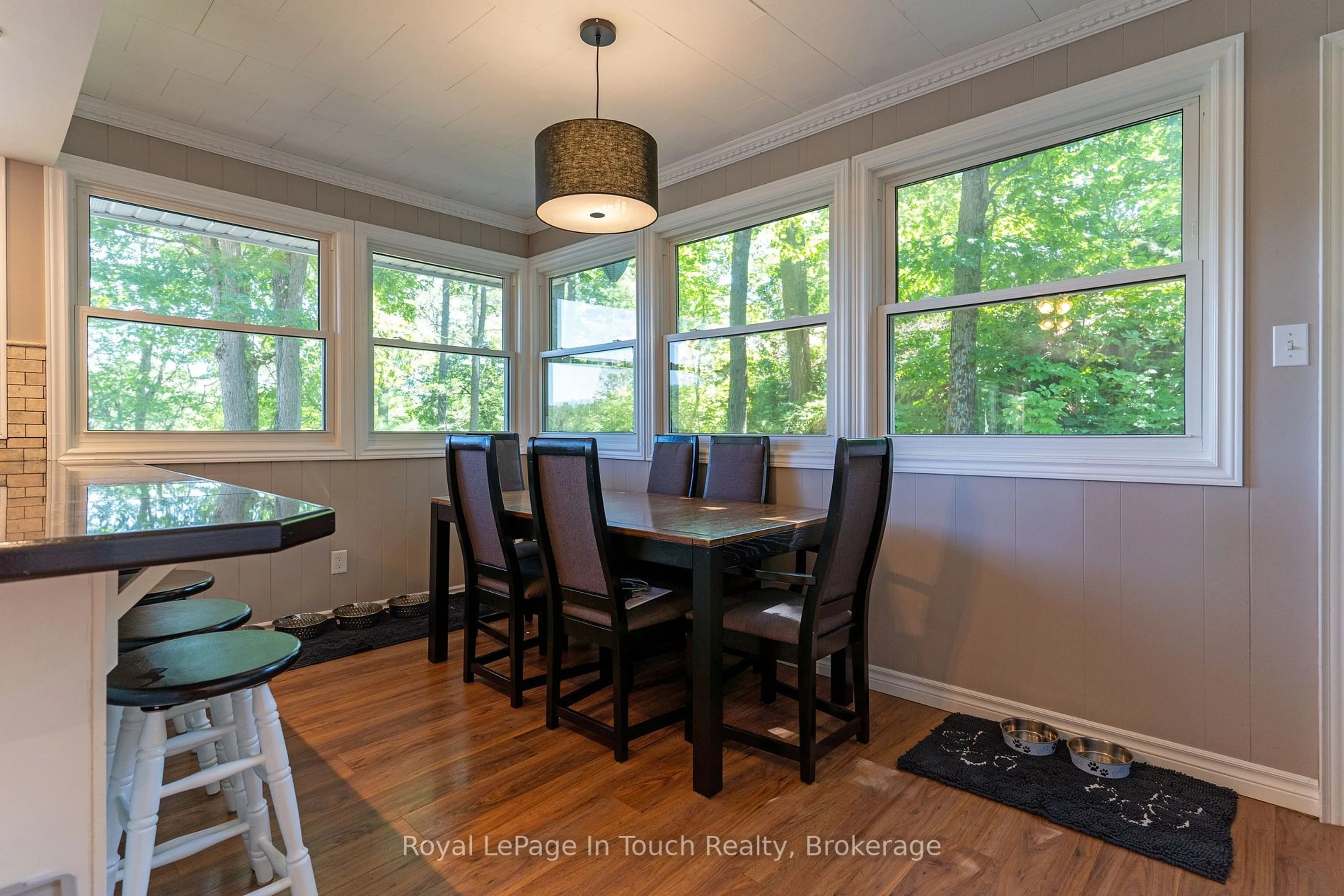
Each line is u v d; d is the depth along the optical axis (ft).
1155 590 6.56
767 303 10.33
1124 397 6.97
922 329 8.50
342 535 11.62
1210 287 6.36
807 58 7.84
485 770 6.41
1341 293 5.57
